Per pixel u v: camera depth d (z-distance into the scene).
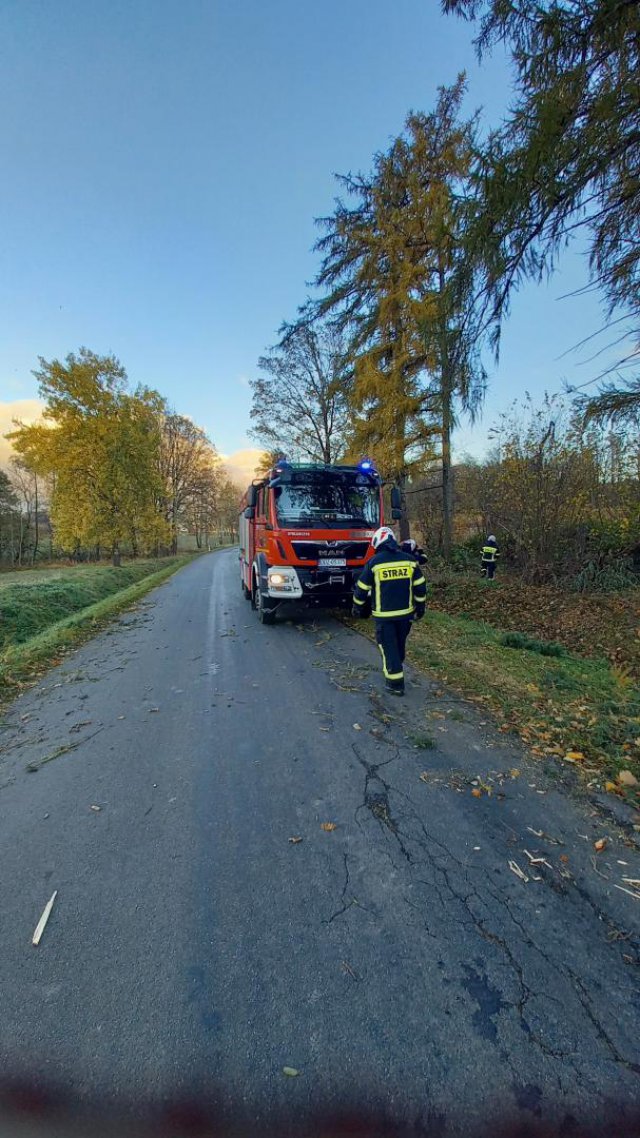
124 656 6.91
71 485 23.00
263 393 23.84
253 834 2.79
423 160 11.17
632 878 2.36
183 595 13.29
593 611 8.70
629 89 3.41
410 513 17.83
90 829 2.90
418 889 2.32
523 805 2.99
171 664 6.37
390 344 11.94
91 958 1.98
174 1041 1.64
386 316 11.73
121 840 2.78
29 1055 1.62
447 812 2.93
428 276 11.53
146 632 8.51
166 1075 1.55
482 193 4.09
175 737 4.15
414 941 2.02
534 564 11.33
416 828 2.79
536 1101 1.45
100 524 23.22
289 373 23.08
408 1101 1.46
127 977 1.89
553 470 11.09
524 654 6.52
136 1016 1.73
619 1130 1.37
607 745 3.78
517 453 11.77
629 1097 1.45
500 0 3.48
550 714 4.38
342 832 2.77
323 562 7.52
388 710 4.53
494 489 12.94
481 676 5.43
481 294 4.63
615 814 2.89
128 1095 1.50
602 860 2.49
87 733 4.33
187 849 2.67
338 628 8.05
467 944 2.00
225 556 34.53
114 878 2.46
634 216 4.14
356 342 13.29
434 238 4.68
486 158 3.99
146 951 2.01
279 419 24.17
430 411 11.83
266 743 3.95
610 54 3.44
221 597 12.49
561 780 3.27
